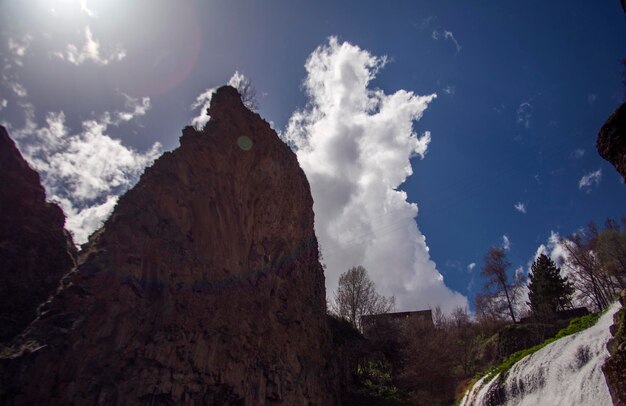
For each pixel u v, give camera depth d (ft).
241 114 131.44
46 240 98.99
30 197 101.45
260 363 102.53
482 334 200.23
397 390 147.23
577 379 81.97
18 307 83.76
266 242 126.82
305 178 162.40
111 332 76.38
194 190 105.40
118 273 82.02
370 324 191.21
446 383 152.15
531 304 210.38
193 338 88.17
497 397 101.55
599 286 202.39
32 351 67.36
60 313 74.13
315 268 153.89
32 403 64.08
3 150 100.48
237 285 107.96
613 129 40.63
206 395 86.74
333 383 133.39
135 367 76.28
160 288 87.35
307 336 128.06
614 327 57.36
